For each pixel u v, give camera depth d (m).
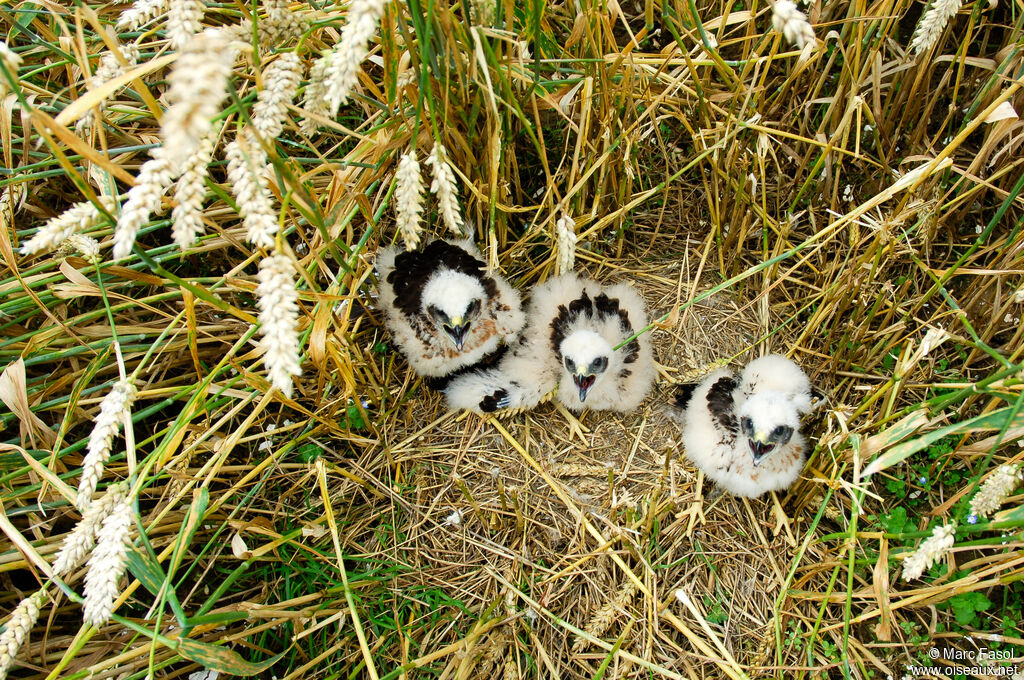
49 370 0.72
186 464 0.61
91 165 0.63
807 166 0.83
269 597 0.67
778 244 0.77
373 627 0.65
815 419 0.75
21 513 0.62
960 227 0.79
